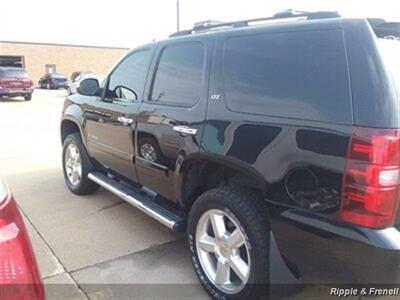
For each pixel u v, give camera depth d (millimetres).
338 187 2061
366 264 2016
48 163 6801
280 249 2369
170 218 3260
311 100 2207
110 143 4121
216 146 2676
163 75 3377
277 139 2311
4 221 1486
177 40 3305
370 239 1978
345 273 2107
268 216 2436
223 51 2814
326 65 2188
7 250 1446
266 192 2379
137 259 3436
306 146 2176
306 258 2246
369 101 1986
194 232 2947
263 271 2457
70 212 4469
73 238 3830
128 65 3953
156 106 3332
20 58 36688
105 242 3746
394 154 1952
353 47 2100
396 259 1968
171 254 3523
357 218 2016
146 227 4082
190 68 3070
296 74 2320
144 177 3641
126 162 3869
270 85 2441
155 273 3217
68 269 3266
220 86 2758
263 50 2545
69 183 5172
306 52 2305
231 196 2596
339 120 2064
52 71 38438
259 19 2742
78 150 4863
